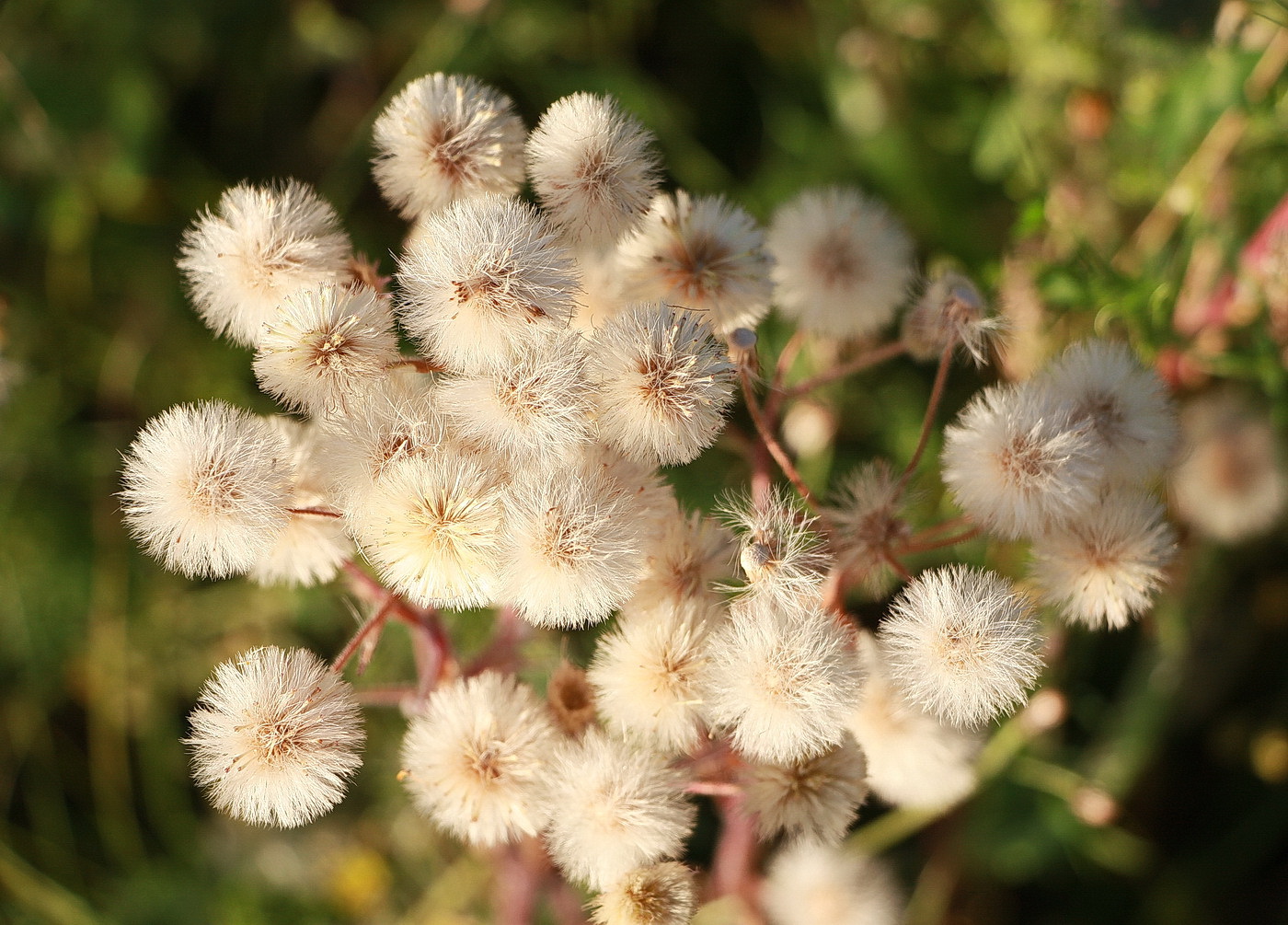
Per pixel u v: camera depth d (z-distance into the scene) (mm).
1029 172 362
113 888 368
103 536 379
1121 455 291
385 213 390
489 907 360
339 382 273
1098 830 355
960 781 294
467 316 269
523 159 288
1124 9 340
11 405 375
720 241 288
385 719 361
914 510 340
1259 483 349
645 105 388
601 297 293
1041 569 290
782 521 276
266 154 405
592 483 271
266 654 276
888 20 377
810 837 279
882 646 283
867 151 381
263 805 272
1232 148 344
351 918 369
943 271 306
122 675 376
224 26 390
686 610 277
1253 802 370
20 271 383
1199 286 350
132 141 388
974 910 366
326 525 286
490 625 328
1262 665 371
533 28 388
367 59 399
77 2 381
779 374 309
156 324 387
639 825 271
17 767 375
